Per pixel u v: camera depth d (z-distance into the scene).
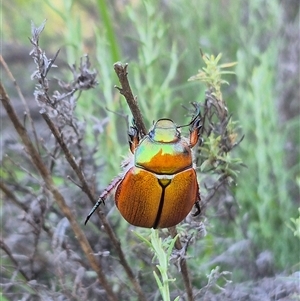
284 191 0.34
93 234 0.31
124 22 0.47
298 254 0.33
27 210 0.30
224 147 0.27
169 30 0.47
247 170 0.35
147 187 0.24
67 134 0.28
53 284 0.29
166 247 0.25
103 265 0.30
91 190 0.27
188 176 0.24
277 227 0.35
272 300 0.29
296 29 0.42
